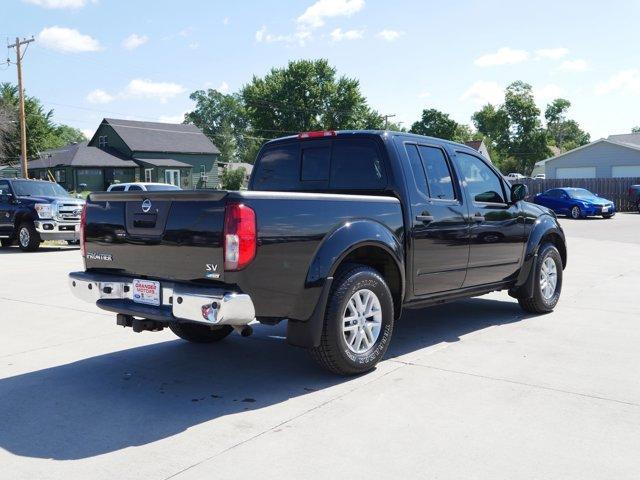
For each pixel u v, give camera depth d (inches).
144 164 2102.6
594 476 121.8
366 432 144.5
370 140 214.5
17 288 366.0
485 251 243.1
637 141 1823.3
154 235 173.0
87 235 195.8
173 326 226.1
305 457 131.5
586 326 255.8
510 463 127.6
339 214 182.9
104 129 2210.9
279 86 2824.8
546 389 173.9
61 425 151.9
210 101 4724.4
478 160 250.8
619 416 153.4
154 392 176.7
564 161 1808.6
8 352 222.1
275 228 164.2
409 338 237.0
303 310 172.9
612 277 397.7
